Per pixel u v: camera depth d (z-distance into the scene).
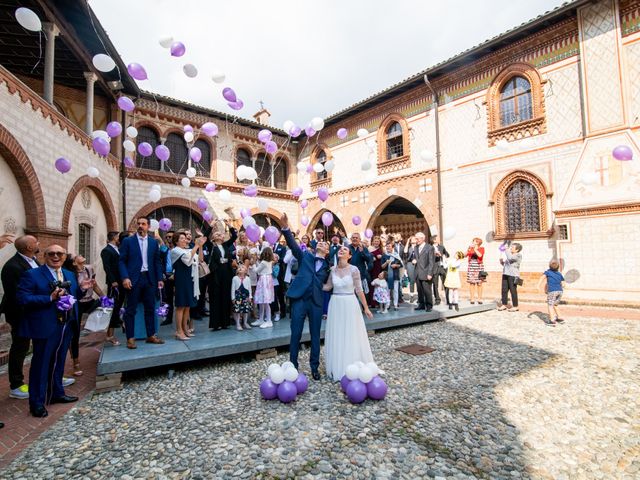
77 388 4.81
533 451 3.08
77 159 10.44
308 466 2.91
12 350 4.52
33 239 4.70
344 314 4.88
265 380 4.30
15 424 3.76
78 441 3.40
